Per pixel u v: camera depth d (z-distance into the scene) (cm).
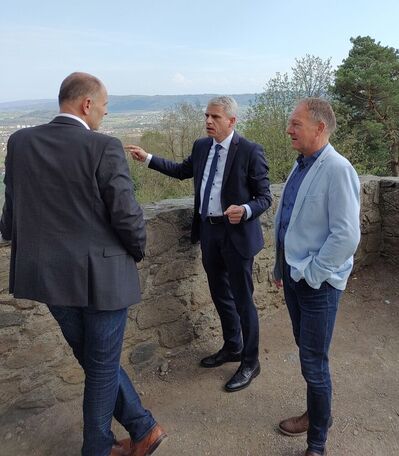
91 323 172
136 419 199
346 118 1773
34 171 158
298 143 186
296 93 1495
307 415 221
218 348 306
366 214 391
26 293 164
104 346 175
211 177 248
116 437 224
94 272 162
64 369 244
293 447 216
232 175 242
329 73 1575
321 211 182
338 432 225
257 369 271
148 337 276
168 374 278
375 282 390
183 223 278
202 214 254
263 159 242
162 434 204
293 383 267
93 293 163
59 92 167
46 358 236
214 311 312
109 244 165
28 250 162
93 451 186
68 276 160
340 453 212
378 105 1877
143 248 175
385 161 1877
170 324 287
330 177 177
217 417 238
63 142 157
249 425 232
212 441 221
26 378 231
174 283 283
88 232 160
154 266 269
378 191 397
